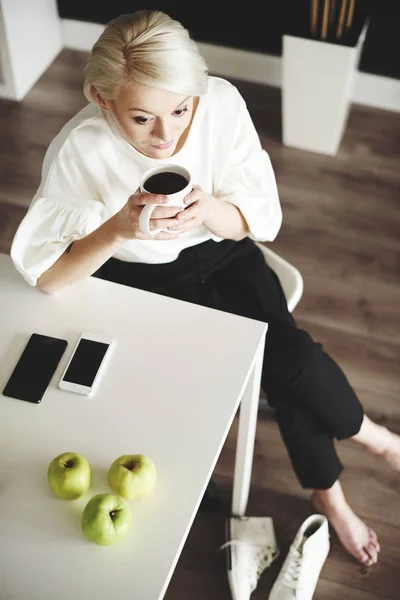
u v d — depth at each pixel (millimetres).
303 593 1727
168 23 1221
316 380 1583
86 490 1141
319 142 2820
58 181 1478
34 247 1412
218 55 3113
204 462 1176
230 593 1803
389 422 2111
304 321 2336
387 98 2994
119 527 1077
